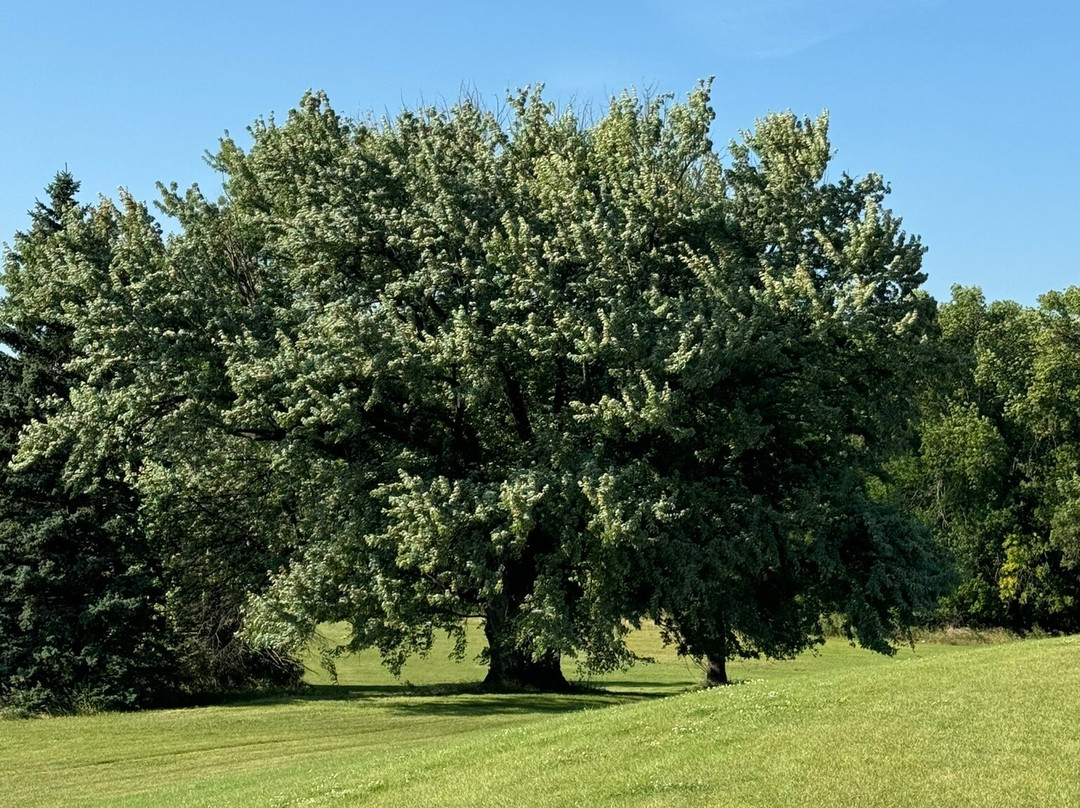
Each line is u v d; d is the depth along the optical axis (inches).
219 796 632.4
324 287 1091.3
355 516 1026.1
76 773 798.5
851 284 1029.2
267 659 1382.9
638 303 1010.7
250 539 1280.8
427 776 587.8
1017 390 2443.4
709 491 1049.5
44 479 1224.8
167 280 1055.6
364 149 1176.8
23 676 1152.2
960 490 2440.9
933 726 530.0
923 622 1184.8
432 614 1122.0
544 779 534.9
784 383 1122.0
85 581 1217.4
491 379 1021.8
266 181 1155.3
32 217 1366.9
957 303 2591.0
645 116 1181.1
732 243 1103.6
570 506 980.6
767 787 464.1
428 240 1051.3
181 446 1032.2
